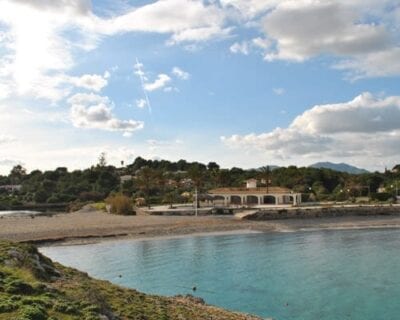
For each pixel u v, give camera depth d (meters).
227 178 173.12
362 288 41.47
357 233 86.12
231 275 47.91
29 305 17.31
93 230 82.94
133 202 137.25
